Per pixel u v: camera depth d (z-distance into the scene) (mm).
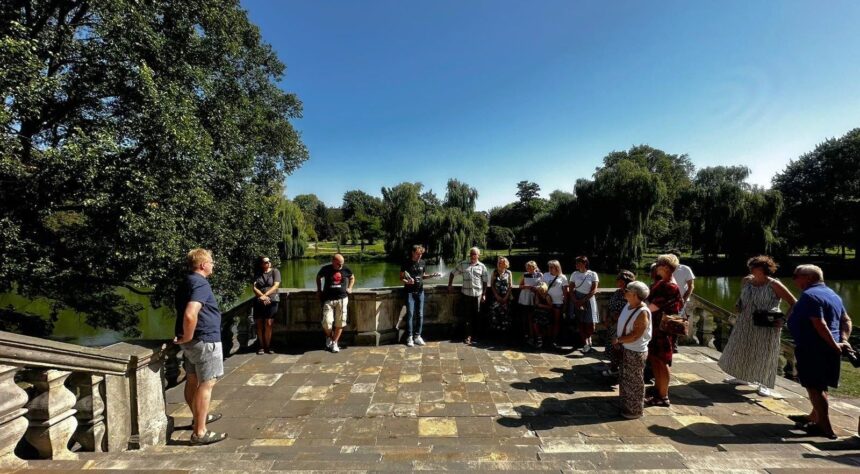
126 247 8344
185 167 9141
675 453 3100
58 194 8312
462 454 3182
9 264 7984
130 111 9430
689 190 37531
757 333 4785
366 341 6922
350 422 4125
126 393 3277
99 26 8664
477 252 7172
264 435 3861
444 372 5586
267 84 15922
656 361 4441
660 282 4625
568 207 38312
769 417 4191
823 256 42219
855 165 37062
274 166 17000
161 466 2637
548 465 2803
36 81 7262
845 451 3350
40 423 2619
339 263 6496
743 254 33469
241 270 12844
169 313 14359
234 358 6242
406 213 39875
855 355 3660
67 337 15297
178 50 10070
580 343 6988
